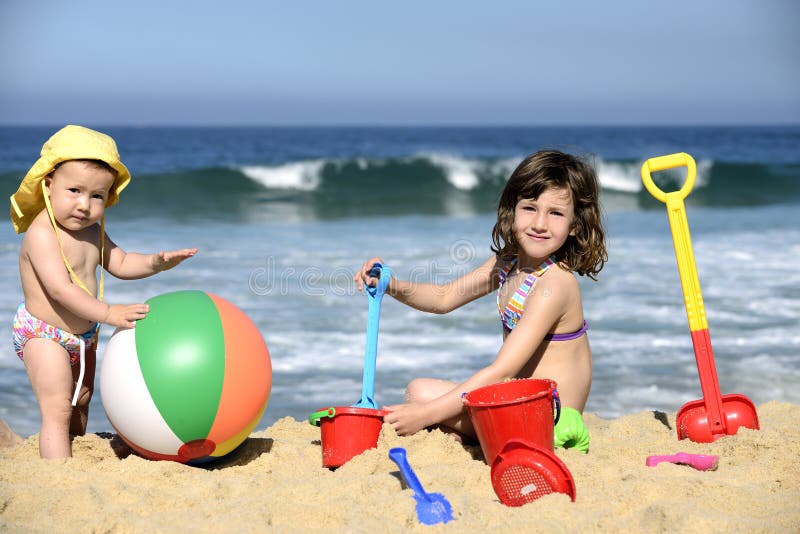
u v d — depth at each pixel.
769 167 21.14
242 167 18.42
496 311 7.47
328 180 19.25
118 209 15.40
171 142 44.75
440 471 3.13
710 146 42.94
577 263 3.69
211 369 3.16
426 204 17.66
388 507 2.69
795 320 7.10
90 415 5.04
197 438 3.20
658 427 4.10
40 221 3.48
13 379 5.55
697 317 3.76
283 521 2.66
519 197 3.58
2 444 3.76
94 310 3.30
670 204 3.80
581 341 3.73
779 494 2.92
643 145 45.22
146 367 3.14
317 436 3.98
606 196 18.89
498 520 2.63
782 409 4.32
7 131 82.19
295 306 7.55
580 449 3.51
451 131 96.75
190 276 8.80
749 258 10.36
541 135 67.75
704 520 2.59
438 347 6.29
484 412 3.09
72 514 2.73
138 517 2.69
